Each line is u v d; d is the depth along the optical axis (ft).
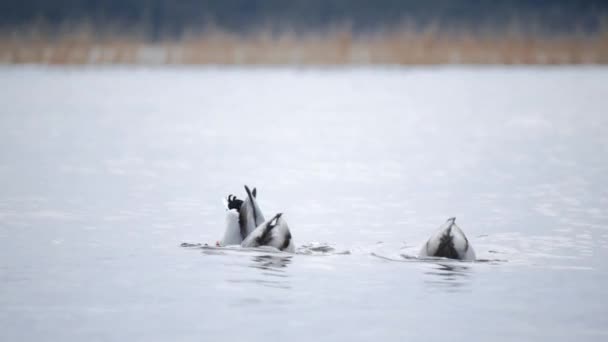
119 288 49.85
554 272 54.24
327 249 60.23
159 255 58.23
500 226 68.59
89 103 201.26
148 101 208.44
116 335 41.55
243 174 96.73
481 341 41.01
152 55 368.27
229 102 207.51
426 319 44.21
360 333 42.01
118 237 64.03
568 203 78.43
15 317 44.34
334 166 103.45
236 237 61.46
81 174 95.71
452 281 51.85
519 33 349.41
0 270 53.88
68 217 71.46
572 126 149.79
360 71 332.60
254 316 44.60
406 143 128.67
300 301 47.32
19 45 321.52
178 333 41.83
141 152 116.78
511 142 128.47
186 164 105.09
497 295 48.75
